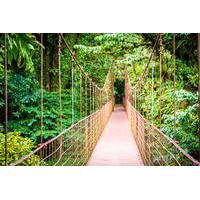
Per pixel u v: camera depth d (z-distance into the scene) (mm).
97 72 21359
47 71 15234
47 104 11297
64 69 16766
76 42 19500
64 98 12562
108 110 23016
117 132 15188
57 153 7988
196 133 7703
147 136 7465
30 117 10953
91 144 9500
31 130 10719
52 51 16188
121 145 11039
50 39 15906
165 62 10680
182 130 7777
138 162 8148
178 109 8742
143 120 8219
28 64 3809
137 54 13336
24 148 5918
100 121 13961
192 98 7797
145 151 7625
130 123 16922
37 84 11727
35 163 5777
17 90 10812
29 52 3764
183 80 10016
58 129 10781
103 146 10844
